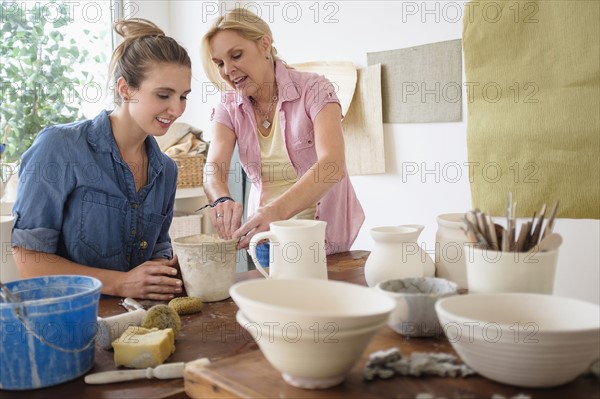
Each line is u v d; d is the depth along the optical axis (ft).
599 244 6.13
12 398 2.68
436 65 7.89
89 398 2.65
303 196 5.00
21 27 9.10
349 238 6.50
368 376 2.50
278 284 2.65
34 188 4.35
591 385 2.43
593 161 5.99
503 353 2.31
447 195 8.01
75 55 9.75
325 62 9.24
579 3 5.87
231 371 2.64
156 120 4.50
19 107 9.14
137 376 2.85
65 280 3.27
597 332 2.24
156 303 4.09
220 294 4.13
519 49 6.34
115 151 4.68
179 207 10.47
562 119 6.12
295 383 2.44
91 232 4.66
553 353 2.25
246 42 5.53
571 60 6.00
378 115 8.66
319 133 5.53
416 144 8.31
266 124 6.13
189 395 2.72
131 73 4.38
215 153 6.19
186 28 10.71
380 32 8.55
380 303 2.45
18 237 4.25
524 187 6.47
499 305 2.72
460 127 7.73
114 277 4.27
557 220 6.41
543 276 2.96
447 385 2.44
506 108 6.53
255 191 6.47
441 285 3.17
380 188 8.88
